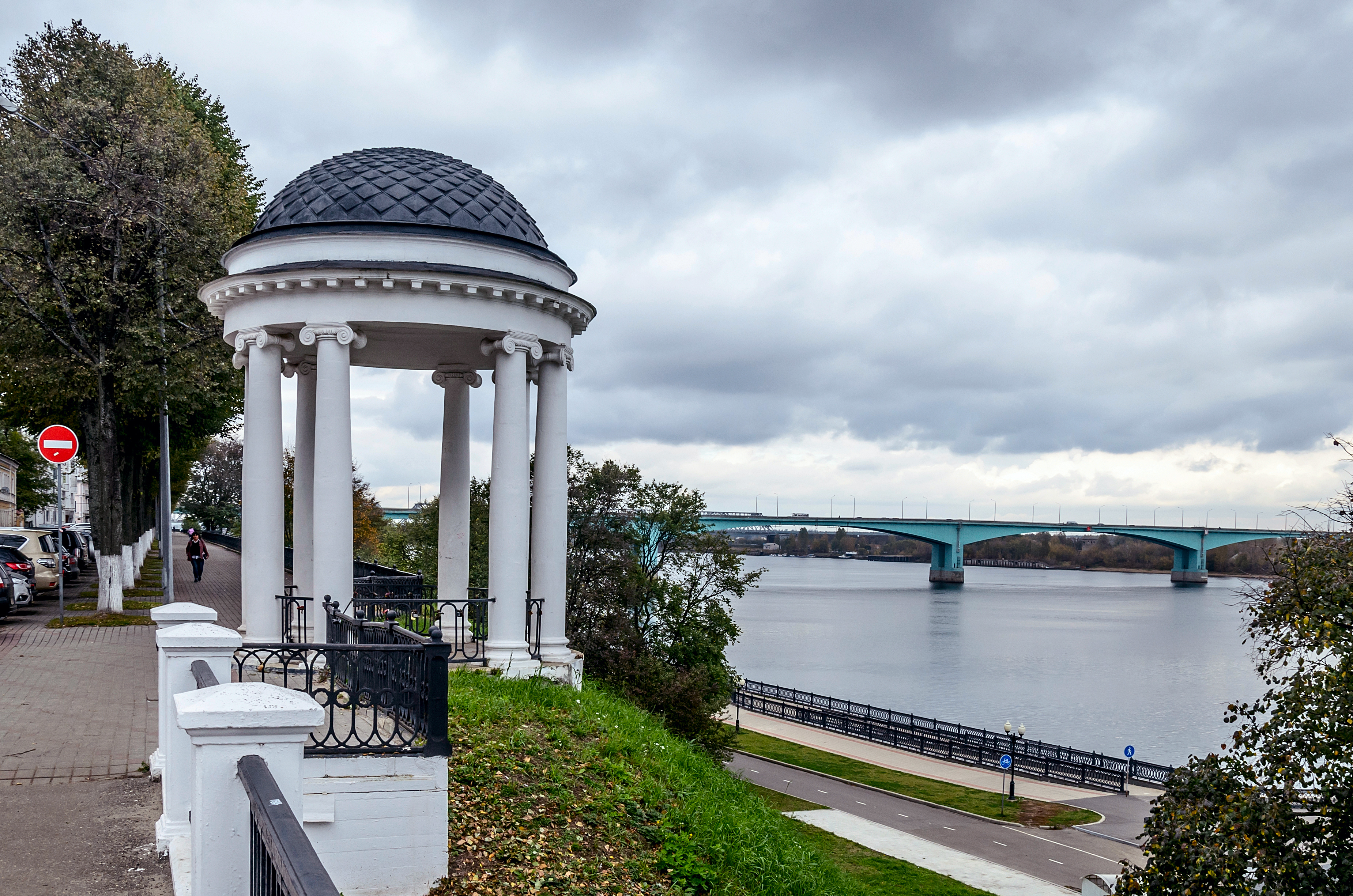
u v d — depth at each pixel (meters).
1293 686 15.98
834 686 74.75
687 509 42.94
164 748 9.60
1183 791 16.50
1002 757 44.94
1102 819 42.22
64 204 26.62
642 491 42.44
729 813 14.23
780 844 14.59
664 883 11.21
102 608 26.30
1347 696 15.08
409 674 10.08
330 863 9.28
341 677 12.69
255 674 14.75
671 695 34.41
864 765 51.22
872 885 30.00
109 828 8.91
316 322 16.16
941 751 54.69
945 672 81.19
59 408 32.97
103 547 26.58
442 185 17.47
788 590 170.75
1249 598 18.17
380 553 59.16
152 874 7.84
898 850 35.09
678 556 43.19
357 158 18.33
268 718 5.19
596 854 11.21
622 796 12.85
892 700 69.50
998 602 148.75
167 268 28.50
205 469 99.56
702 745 33.06
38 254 27.05
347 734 10.20
